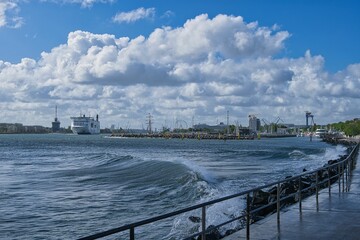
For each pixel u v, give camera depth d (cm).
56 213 1762
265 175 3375
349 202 1312
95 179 3027
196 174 2773
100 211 1794
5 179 3102
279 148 11081
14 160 5619
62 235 1412
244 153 7825
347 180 1772
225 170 3956
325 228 945
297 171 3859
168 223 1466
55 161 5331
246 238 829
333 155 6744
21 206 1930
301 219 1044
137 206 1902
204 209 654
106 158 5309
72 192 2370
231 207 1606
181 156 6838
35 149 9488
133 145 13175
